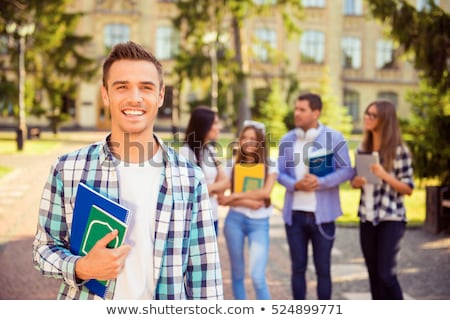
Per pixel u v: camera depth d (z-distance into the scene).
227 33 38.47
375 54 51.81
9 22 33.75
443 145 13.61
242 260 6.69
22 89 35.06
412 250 11.13
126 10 53.50
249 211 6.55
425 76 13.42
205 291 3.06
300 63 52.06
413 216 14.86
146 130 2.97
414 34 13.02
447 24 12.86
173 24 37.09
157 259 2.90
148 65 2.93
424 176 13.95
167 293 2.93
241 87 37.47
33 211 14.34
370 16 14.50
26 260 9.86
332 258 10.49
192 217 3.05
